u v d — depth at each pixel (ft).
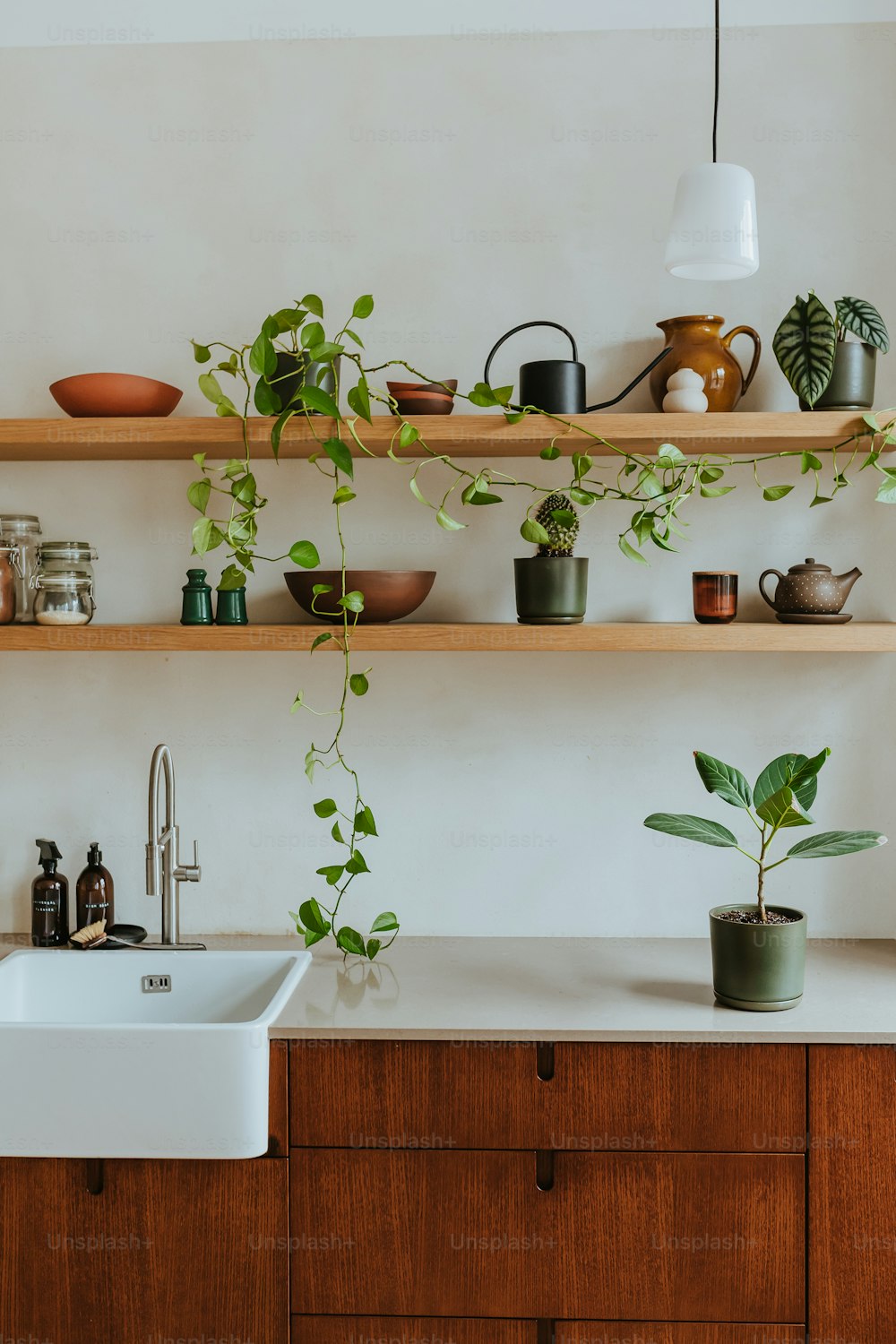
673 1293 5.17
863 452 6.63
